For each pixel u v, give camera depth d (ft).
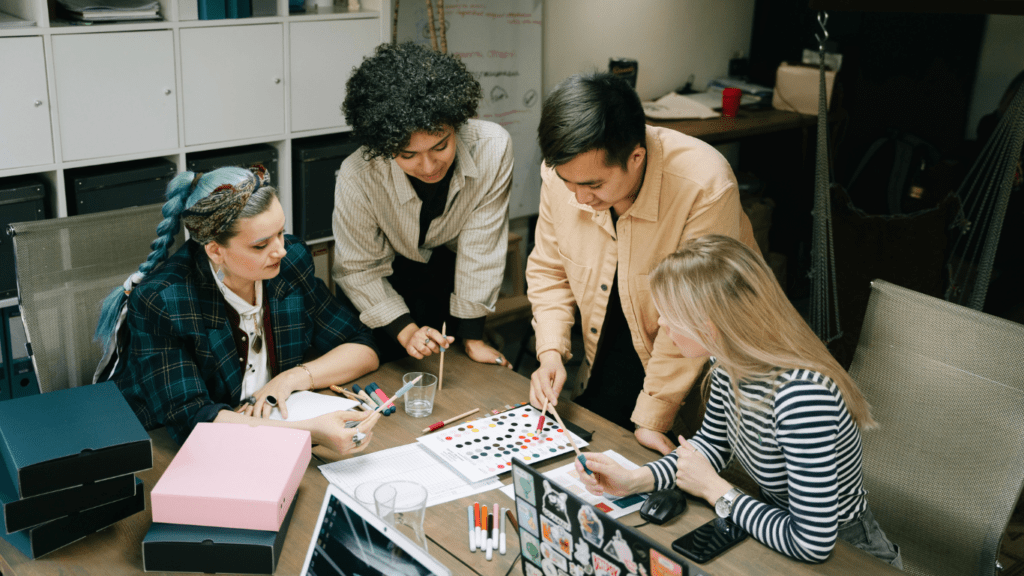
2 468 4.46
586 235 6.18
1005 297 13.52
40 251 6.21
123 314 5.71
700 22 14.65
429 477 5.03
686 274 4.30
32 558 4.27
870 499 5.72
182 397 5.42
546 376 6.01
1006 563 8.20
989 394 5.11
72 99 7.74
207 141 8.73
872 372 5.65
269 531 4.30
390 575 3.68
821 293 8.21
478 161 6.64
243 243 5.18
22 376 8.37
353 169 6.52
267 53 8.82
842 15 14.39
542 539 3.88
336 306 6.56
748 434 4.64
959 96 16.21
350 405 5.72
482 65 11.76
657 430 5.64
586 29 12.98
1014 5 5.43
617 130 4.87
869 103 15.06
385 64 5.69
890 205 14.35
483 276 6.87
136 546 4.42
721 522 4.64
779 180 15.20
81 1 7.82
